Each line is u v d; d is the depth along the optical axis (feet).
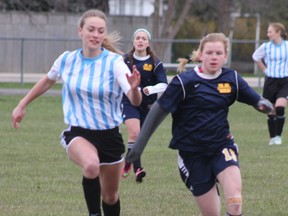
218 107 52.39
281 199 73.31
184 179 53.78
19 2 288.71
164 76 85.76
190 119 52.47
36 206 68.95
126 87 53.93
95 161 53.83
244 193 76.33
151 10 393.29
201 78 52.13
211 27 371.15
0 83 244.63
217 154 52.31
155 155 104.73
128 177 86.33
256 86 234.38
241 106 193.06
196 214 66.08
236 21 355.15
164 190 77.97
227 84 52.39
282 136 129.90
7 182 81.87
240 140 123.44
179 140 53.11
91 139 55.52
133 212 66.80
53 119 156.66
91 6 309.83
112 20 317.42
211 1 346.54
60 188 78.59
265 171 90.43
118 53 57.67
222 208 68.69
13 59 292.61
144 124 50.39
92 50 55.52
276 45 118.52
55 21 301.63
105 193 58.59
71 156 55.47
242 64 320.50
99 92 54.95
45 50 296.92
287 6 367.25
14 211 66.28
